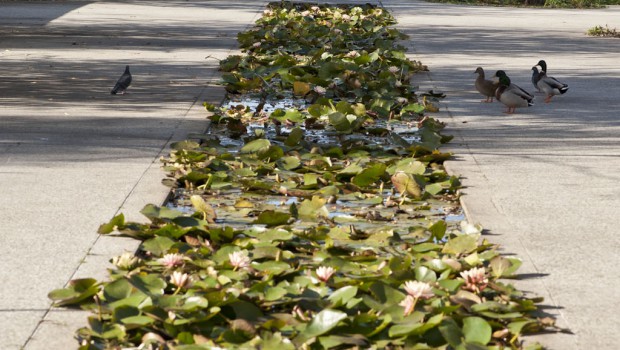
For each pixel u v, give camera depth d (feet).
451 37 70.79
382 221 24.32
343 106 38.09
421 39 68.85
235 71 49.98
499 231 23.36
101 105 39.60
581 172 29.58
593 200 26.32
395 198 26.58
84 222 23.22
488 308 17.72
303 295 18.33
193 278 19.17
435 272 20.04
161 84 45.60
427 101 40.86
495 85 42.27
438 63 55.57
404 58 54.75
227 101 42.39
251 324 16.74
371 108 39.60
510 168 29.99
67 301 17.90
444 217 24.89
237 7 93.97
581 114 40.04
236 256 19.49
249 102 42.52
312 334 16.48
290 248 21.76
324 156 30.81
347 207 25.70
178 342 16.34
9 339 16.57
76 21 75.41
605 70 54.13
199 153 30.01
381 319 17.31
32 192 25.81
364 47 63.31
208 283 18.69
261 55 56.65
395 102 40.96
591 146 33.47
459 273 19.98
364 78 46.52
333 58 54.19
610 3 122.42
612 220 24.41
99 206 24.62
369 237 22.34
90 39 63.31
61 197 25.39
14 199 25.11
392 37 67.97
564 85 42.93
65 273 19.75
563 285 19.75
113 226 22.17
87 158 29.89
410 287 17.43
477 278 18.74
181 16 82.53
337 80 47.03
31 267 20.07
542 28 80.84
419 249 21.44
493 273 20.08
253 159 30.09
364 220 24.36
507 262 20.18
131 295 18.11
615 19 93.66
